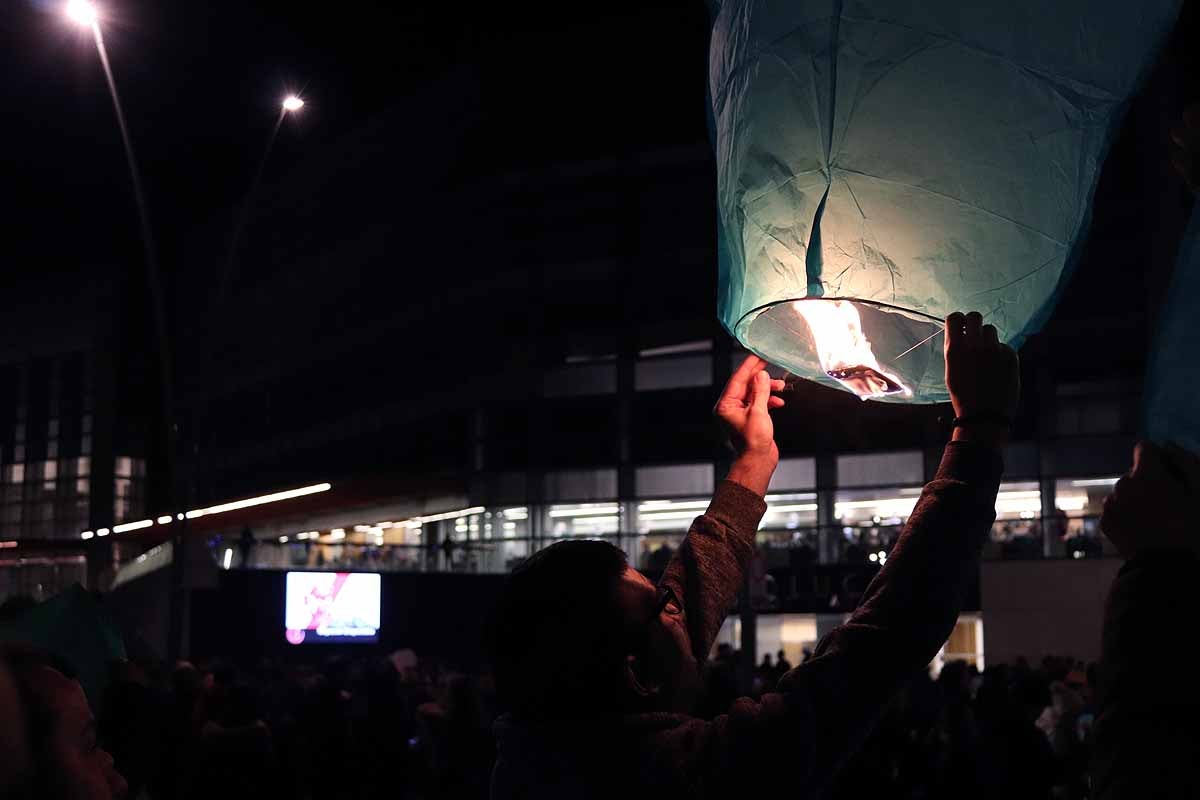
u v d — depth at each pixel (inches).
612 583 61.9
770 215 69.6
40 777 48.5
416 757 422.3
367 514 1817.2
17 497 2375.7
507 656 62.2
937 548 56.8
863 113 66.8
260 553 1277.1
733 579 78.9
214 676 324.5
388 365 1850.4
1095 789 47.7
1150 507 49.1
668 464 1540.4
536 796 58.8
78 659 121.6
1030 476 1311.5
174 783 299.0
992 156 66.7
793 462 1451.8
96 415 2273.6
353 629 1188.5
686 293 1571.1
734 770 54.8
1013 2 66.2
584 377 1598.2
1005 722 363.6
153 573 1176.8
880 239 66.7
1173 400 50.8
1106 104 68.5
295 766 422.9
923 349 71.3
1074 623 1064.8
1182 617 46.5
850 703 55.3
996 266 67.1
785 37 69.1
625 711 60.5
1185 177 54.7
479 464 1638.8
